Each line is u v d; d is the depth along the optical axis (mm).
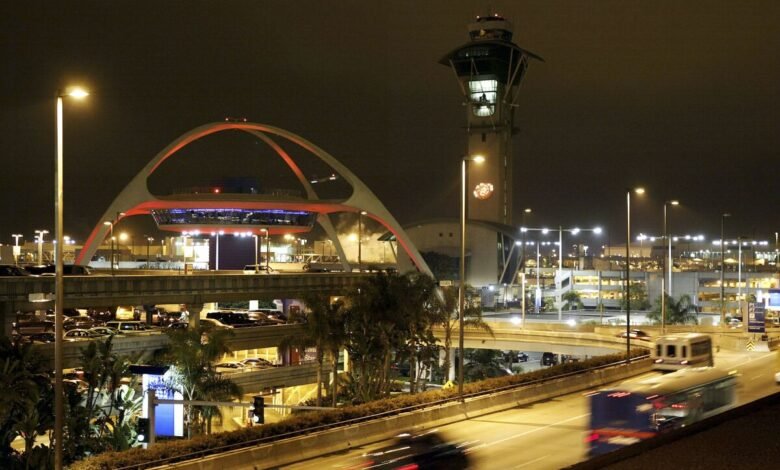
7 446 47312
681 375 38125
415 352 71062
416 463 28516
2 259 181375
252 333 80312
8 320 68688
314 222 173125
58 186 31219
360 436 42312
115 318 110125
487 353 106875
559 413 50531
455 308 75750
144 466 35719
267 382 76562
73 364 66312
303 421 42812
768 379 59844
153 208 156750
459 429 45094
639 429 31094
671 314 135500
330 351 63906
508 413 50969
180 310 125688
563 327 101375
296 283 95812
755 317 87000
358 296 66125
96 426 56938
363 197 166125
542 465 34906
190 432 53906
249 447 39031
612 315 166375
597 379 63125
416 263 168000
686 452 13578
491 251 197000
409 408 47375
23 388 46062
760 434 14930
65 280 70500
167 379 53812
